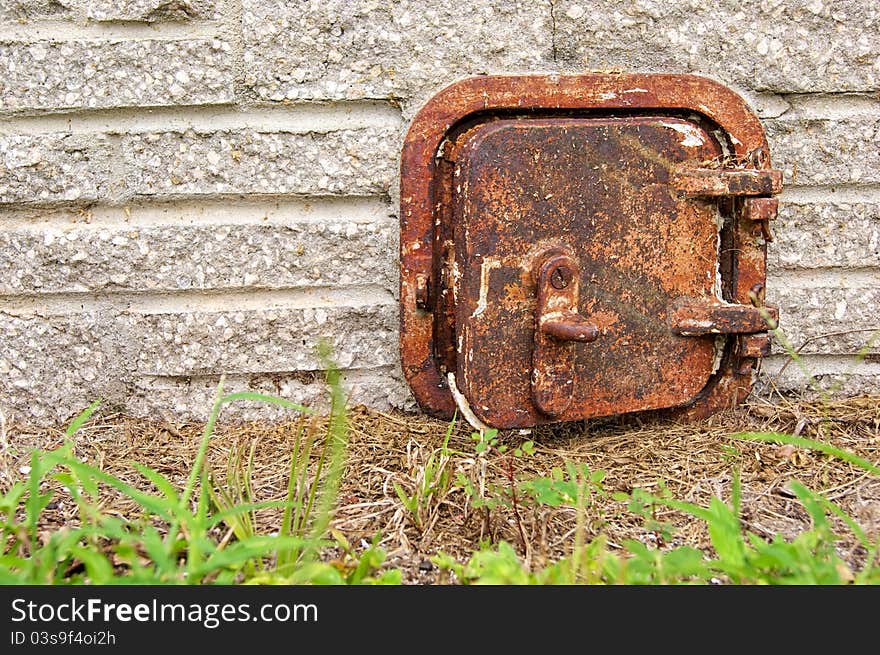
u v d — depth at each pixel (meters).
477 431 0.76
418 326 0.77
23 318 0.77
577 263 0.73
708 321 0.76
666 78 0.77
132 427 0.78
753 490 0.70
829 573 0.53
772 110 0.79
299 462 0.73
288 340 0.78
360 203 0.78
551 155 0.72
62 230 0.77
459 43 0.76
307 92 0.76
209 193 0.76
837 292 0.81
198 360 0.78
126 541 0.55
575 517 0.65
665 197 0.75
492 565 0.54
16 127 0.76
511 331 0.72
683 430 0.78
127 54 0.75
